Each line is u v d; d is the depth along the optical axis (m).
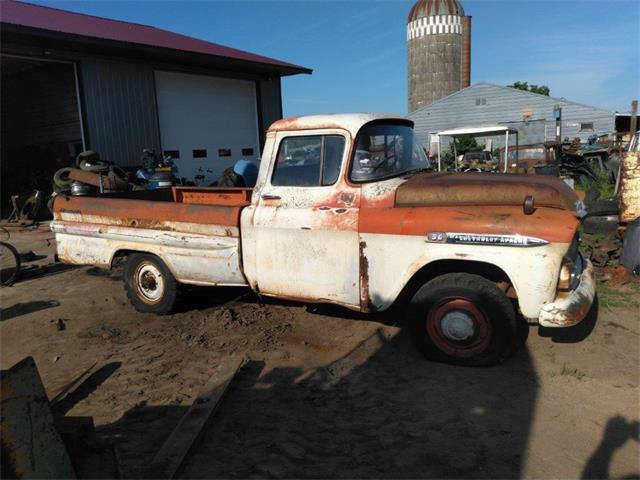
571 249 4.11
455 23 41.44
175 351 4.72
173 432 3.30
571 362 4.20
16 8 15.73
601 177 14.77
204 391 3.82
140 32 16.94
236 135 17.45
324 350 4.63
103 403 3.85
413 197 4.17
